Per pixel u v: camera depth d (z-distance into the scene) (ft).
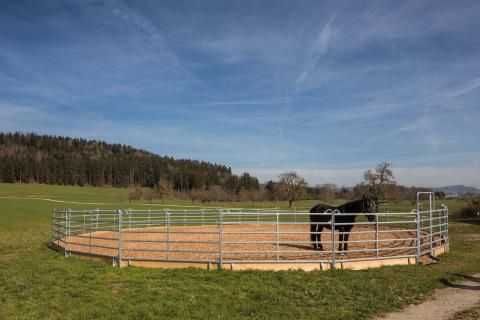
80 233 75.72
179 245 55.52
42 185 407.44
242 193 250.37
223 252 41.68
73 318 27.25
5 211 179.42
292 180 225.97
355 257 45.32
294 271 39.78
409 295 32.96
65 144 591.78
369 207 46.83
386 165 175.32
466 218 127.24
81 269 42.70
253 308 28.94
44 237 84.02
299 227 88.94
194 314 27.71
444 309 29.55
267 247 52.80
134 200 274.16
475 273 41.24
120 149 636.48
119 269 42.19
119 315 27.61
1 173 416.87
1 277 39.52
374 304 30.22
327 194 233.96
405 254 47.09
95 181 447.83
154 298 31.42
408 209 106.22
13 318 27.35
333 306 29.71
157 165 467.11
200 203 238.68
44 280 37.91
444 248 54.65
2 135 556.51
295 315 27.68
